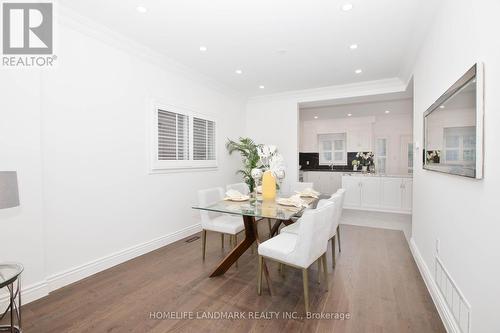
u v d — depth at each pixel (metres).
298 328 1.81
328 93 4.92
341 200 2.98
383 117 7.91
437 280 2.14
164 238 3.56
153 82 3.39
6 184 1.50
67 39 2.44
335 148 8.70
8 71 2.01
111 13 2.43
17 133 2.04
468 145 1.47
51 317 1.93
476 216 1.42
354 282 2.49
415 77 3.25
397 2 2.22
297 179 5.23
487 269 1.29
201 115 4.26
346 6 2.30
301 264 1.98
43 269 2.22
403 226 4.54
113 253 2.89
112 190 2.88
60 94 2.39
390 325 1.84
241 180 5.43
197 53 3.32
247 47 3.15
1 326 1.74
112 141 2.88
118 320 1.90
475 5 1.45
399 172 7.76
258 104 5.59
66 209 2.45
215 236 4.02
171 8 2.35
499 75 1.18
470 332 1.48
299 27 2.67
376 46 3.08
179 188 3.86
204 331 1.78
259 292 2.26
